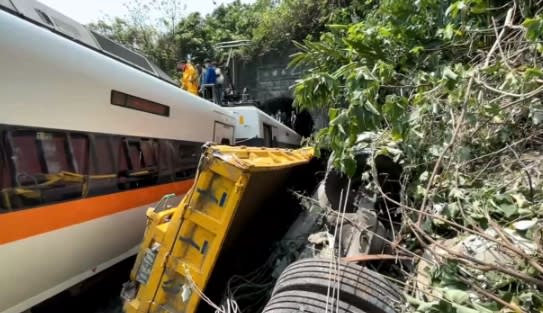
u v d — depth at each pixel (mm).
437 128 2658
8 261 2855
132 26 23172
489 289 1675
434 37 3699
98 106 3834
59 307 4273
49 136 3230
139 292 2805
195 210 2654
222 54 15906
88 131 3703
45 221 3188
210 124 7098
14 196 2887
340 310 1892
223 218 2555
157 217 2922
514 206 1976
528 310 1529
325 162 6012
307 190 5945
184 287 2588
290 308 1956
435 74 2984
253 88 15094
